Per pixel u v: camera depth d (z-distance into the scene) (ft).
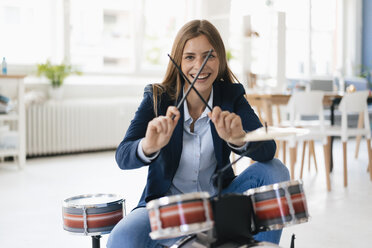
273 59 21.21
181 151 5.15
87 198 5.76
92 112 19.72
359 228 9.06
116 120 20.33
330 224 9.34
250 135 3.79
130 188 12.94
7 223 9.58
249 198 4.15
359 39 28.32
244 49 18.53
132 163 4.61
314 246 7.98
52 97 19.21
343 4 28.12
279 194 4.08
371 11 27.99
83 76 20.89
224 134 4.27
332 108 15.96
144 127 5.09
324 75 27.30
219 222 3.84
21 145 16.03
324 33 27.78
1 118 15.53
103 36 21.36
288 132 3.67
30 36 19.51
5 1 18.86
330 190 12.50
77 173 15.33
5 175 15.03
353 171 15.39
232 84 5.57
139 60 22.17
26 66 19.27
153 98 5.19
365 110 13.64
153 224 3.64
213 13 22.71
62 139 19.10
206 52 4.97
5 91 18.40
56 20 19.98
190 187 5.40
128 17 21.93
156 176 5.24
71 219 5.26
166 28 23.08
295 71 26.35
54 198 11.80
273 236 5.05
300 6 26.09
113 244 4.74
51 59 19.95
